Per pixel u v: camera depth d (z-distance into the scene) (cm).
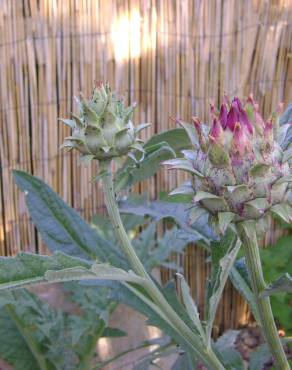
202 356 37
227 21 57
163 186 63
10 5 57
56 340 51
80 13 58
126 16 58
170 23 58
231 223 30
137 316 61
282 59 59
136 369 46
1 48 59
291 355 62
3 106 61
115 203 37
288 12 57
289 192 30
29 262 33
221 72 59
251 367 43
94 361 58
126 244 37
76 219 45
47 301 62
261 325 35
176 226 59
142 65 60
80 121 36
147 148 40
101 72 60
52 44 59
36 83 60
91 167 63
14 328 53
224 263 33
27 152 62
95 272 33
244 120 29
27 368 53
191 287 67
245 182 29
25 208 64
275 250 64
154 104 61
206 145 30
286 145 31
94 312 53
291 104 40
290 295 64
